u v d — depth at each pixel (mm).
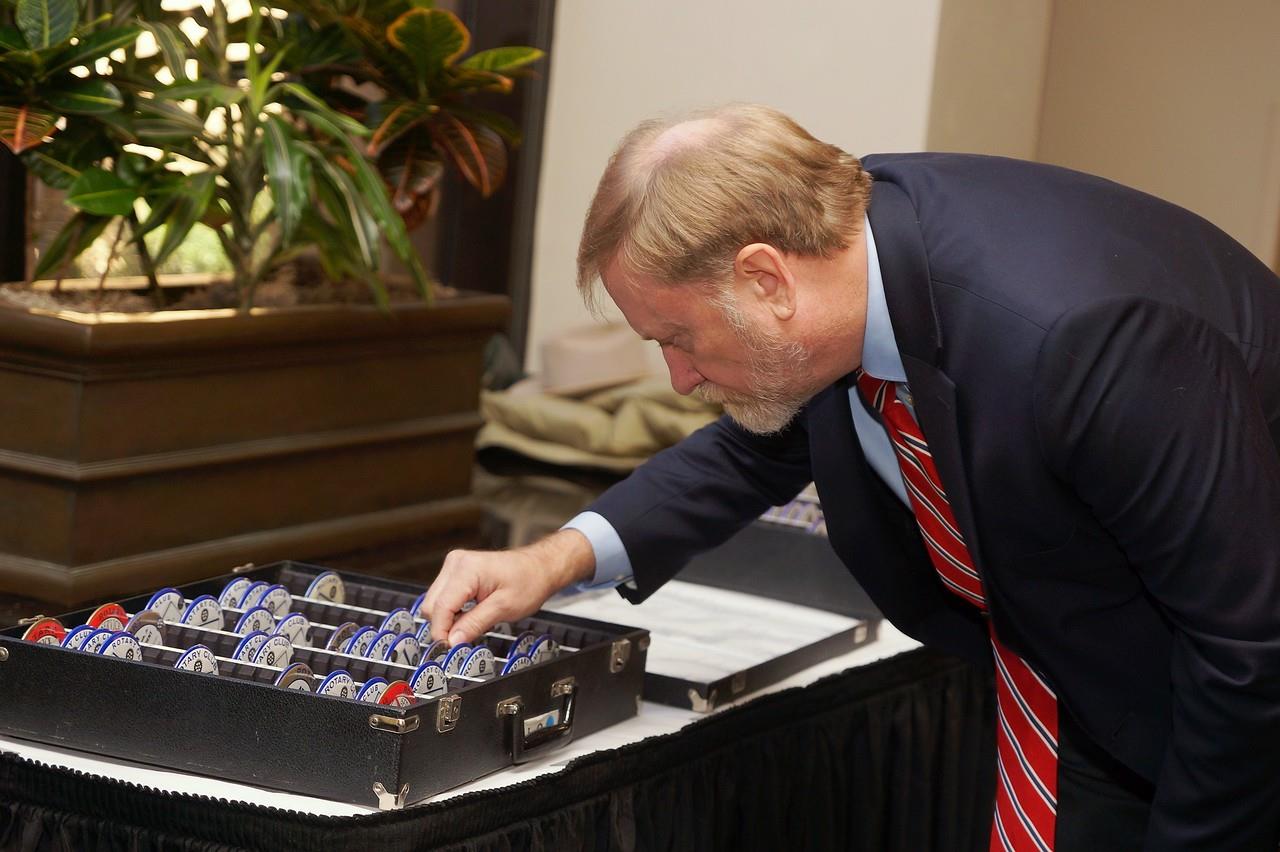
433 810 1225
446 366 2367
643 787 1453
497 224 3477
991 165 1356
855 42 3148
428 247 3459
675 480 1658
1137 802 1447
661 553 1642
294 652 1412
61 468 1839
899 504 1502
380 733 1232
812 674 1736
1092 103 3469
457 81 2264
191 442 1975
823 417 1470
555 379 3100
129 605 1480
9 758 1274
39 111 1885
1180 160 3381
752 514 1693
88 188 1920
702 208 1236
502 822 1298
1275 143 3273
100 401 1851
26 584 1865
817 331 1271
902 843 1828
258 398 2057
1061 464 1202
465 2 3391
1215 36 3305
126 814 1234
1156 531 1175
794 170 1249
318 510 2189
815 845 1707
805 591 1988
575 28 3406
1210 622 1171
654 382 3033
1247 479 1158
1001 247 1245
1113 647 1336
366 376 2221
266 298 2227
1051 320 1189
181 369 1929
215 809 1197
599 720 1497
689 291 1262
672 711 1586
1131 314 1177
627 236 1272
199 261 2531
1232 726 1177
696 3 3291
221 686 1280
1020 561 1300
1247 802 1221
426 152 2309
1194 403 1161
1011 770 1476
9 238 2426
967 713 1947
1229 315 1236
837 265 1270
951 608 1579
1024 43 3393
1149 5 3371
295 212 1985
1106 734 1375
